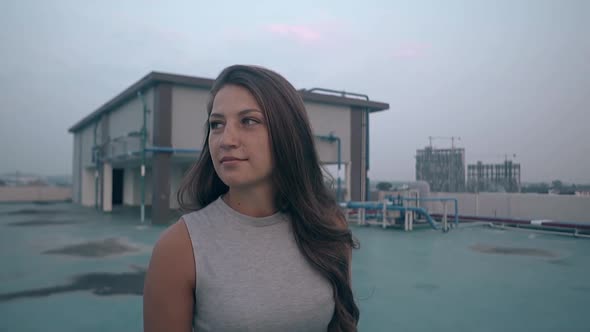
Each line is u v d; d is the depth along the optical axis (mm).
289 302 827
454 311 3949
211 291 799
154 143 12281
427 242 8805
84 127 23266
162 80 11820
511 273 5738
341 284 922
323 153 15117
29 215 16047
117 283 5129
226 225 872
